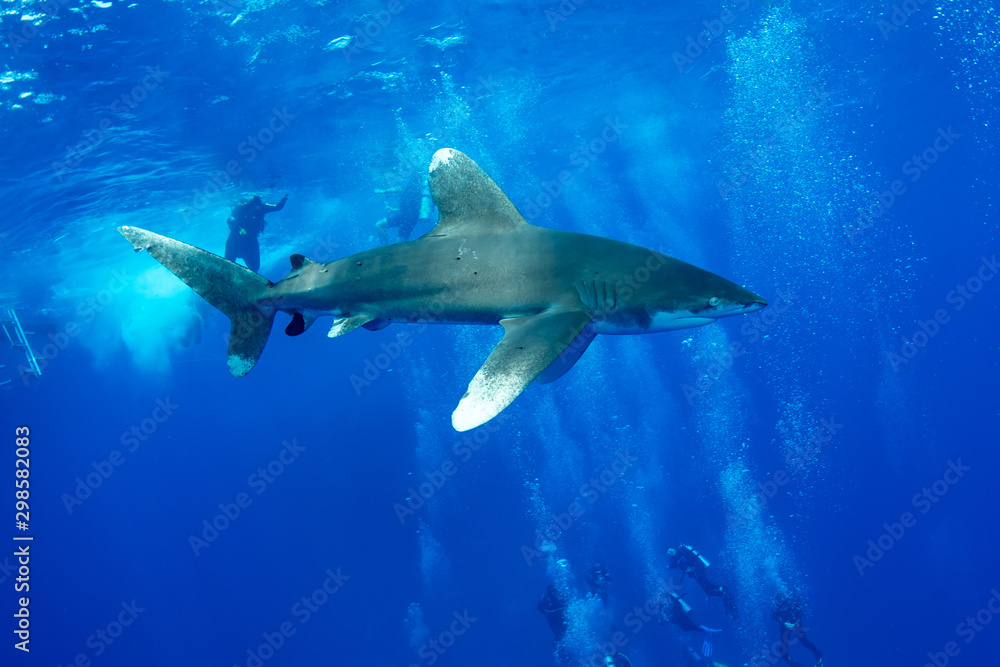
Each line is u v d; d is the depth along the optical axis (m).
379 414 49.91
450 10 15.18
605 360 39.78
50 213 19.73
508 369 2.48
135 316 37.41
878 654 19.06
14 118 13.71
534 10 16.36
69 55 12.43
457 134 24.00
